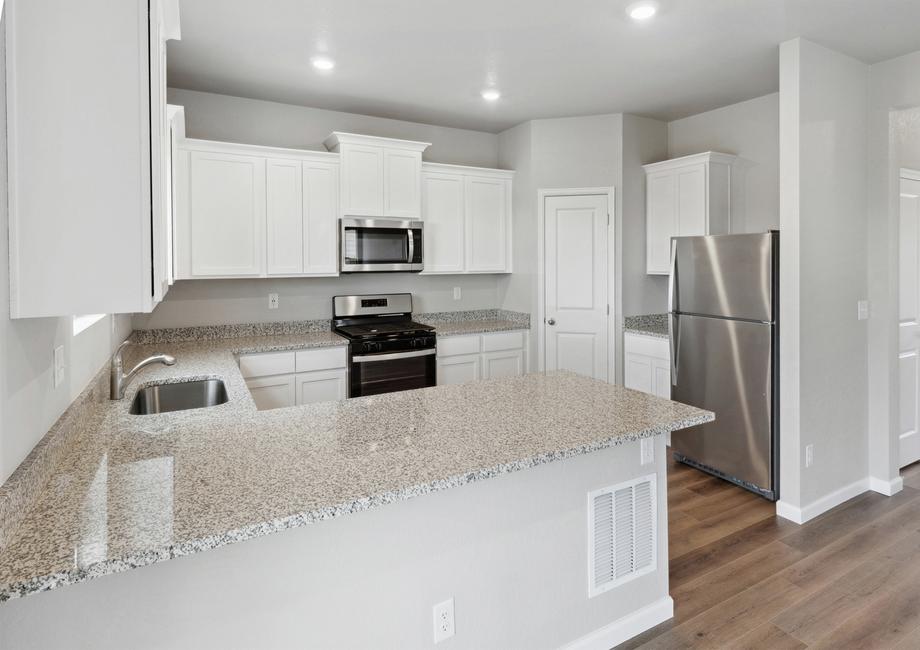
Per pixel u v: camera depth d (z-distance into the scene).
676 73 3.53
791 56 2.96
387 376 4.04
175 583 1.27
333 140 4.07
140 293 1.25
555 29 2.87
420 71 3.46
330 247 4.04
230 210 3.68
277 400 3.67
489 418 1.92
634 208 4.52
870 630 2.10
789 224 2.98
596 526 1.96
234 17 2.71
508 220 4.89
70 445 1.58
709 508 3.17
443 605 1.64
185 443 1.65
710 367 3.51
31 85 1.17
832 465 3.17
